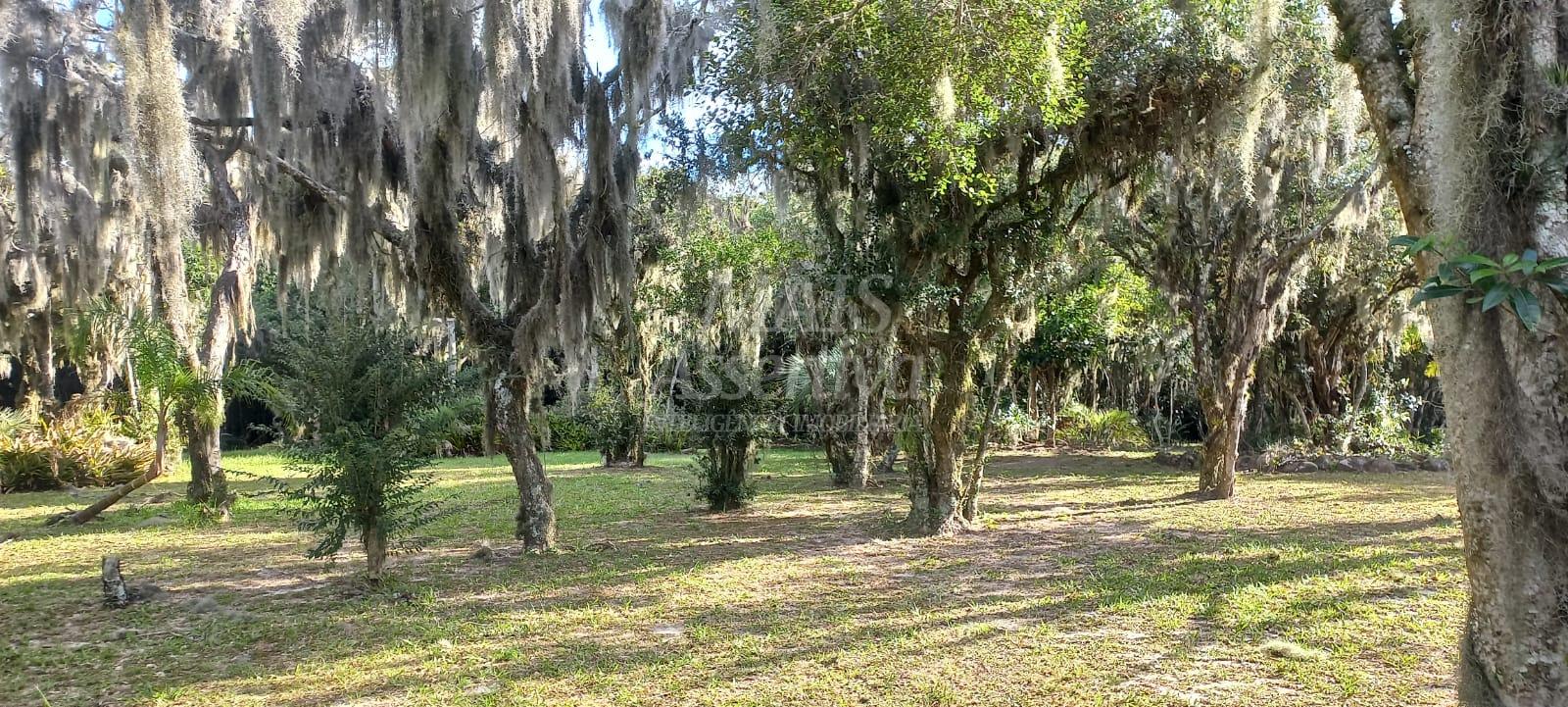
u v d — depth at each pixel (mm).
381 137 8688
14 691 4922
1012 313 10641
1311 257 14031
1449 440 3186
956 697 4578
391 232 9109
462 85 7938
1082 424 25328
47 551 9555
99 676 5191
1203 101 9508
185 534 10586
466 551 9273
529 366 8969
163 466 11992
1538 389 2891
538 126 8164
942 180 8078
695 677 4980
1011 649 5379
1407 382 20766
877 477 16484
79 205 11773
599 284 8844
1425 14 3029
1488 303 2336
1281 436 19422
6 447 15734
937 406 9859
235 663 5398
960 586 7129
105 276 12266
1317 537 9109
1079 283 16156
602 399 19828
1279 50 8883
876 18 7680
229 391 11852
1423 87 3090
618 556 8797
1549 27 2852
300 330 7574
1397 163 3293
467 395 9578
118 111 9859
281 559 8930
